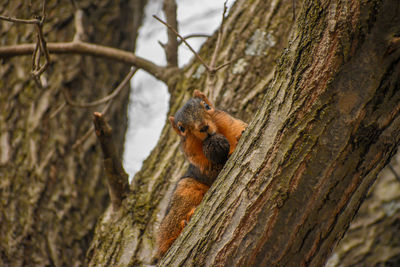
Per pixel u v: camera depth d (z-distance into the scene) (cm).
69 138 922
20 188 877
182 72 838
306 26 407
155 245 665
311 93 394
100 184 928
